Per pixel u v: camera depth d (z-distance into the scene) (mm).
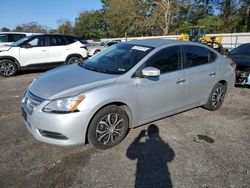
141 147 3514
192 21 43156
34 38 9172
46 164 3053
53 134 3105
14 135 3791
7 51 8586
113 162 3135
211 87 4777
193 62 4402
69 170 2947
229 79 5160
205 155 3344
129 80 3482
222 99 5176
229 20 38344
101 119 3281
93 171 2939
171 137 3840
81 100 3057
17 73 9539
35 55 9086
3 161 3092
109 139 3430
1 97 5855
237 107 5383
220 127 4273
